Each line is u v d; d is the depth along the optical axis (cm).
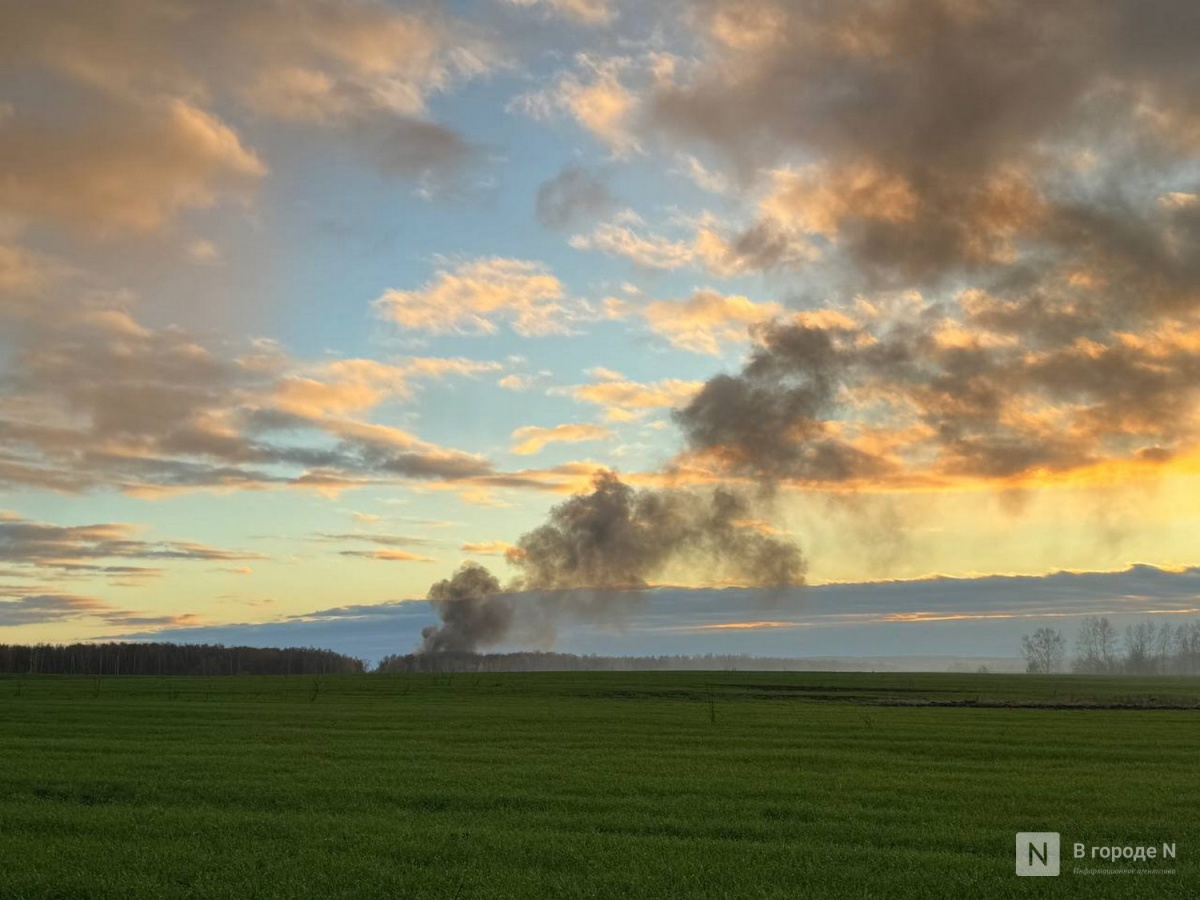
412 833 2284
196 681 12350
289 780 3123
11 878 1884
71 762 3575
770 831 2369
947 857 2083
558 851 2105
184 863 2008
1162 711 7438
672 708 7350
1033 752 4234
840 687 11338
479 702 8012
